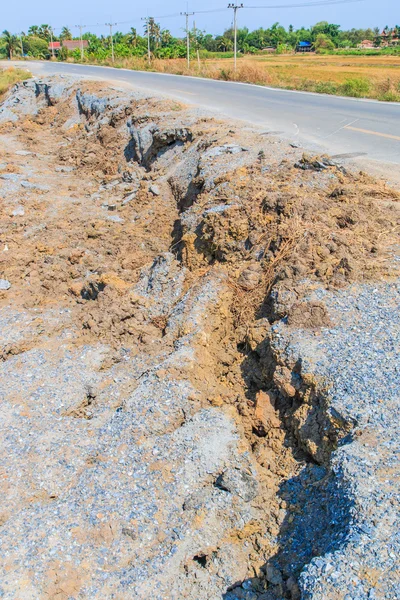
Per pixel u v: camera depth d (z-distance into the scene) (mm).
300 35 104188
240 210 9234
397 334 6449
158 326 8758
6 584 4934
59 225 12930
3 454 6410
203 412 6656
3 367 8094
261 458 6121
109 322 8852
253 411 6672
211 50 81438
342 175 10188
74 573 5035
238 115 17594
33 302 9953
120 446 6258
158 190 13617
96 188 15984
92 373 7922
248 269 8438
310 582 4121
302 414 5988
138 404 6766
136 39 69062
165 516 5480
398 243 8156
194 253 9508
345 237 8172
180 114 17328
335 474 4992
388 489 4617
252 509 5535
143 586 4938
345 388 5793
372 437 5164
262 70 31844
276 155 11820
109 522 5426
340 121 16812
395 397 5547
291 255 8000
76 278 10750
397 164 11578
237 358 7625
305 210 8711
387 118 17422
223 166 11562
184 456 6016
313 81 29062
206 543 5262
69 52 70750
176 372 7113
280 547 5121
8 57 78875
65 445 6469
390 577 3975
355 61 56219
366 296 7176
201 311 8102
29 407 7207
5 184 15922
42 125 25062
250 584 4949
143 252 11406
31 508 5699
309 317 6879
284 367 6477
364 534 4301
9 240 12281
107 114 19922
